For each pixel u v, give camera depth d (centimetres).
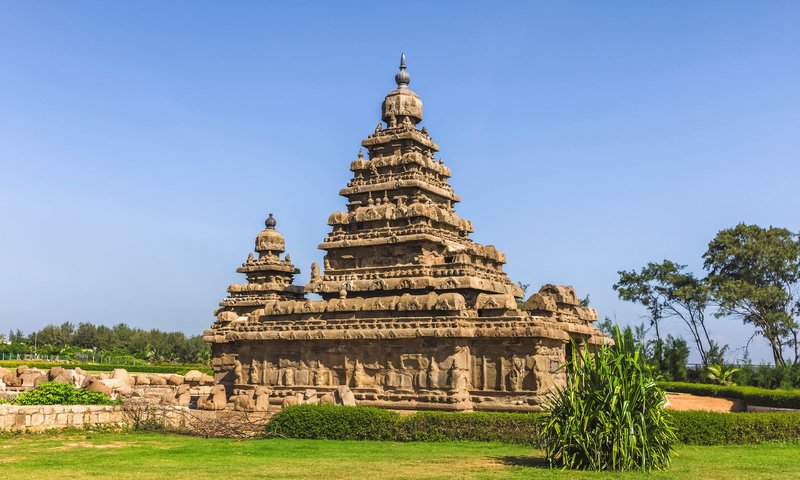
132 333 15988
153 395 4428
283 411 3344
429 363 3953
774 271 8581
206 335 5447
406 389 3997
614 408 2392
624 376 2439
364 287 4353
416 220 4494
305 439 3244
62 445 3011
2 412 3180
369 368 4122
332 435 3241
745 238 8812
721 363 7512
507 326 3853
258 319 4569
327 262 4669
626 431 2364
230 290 6356
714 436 3052
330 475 2291
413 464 2516
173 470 2398
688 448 2936
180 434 3403
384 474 2305
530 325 3800
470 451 2853
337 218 4712
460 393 3862
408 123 4906
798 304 8512
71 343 15438
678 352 7512
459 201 5056
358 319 4184
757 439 3083
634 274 9119
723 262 8825
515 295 4597
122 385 5006
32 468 2438
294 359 4356
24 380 5078
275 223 6500
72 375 4822
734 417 3097
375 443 3108
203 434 3350
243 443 3100
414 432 3178
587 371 2492
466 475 2278
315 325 4300
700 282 8850
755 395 5538
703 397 5959
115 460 2622
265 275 6388
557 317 4356
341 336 4162
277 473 2330
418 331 3959
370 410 3262
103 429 3412
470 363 3956
